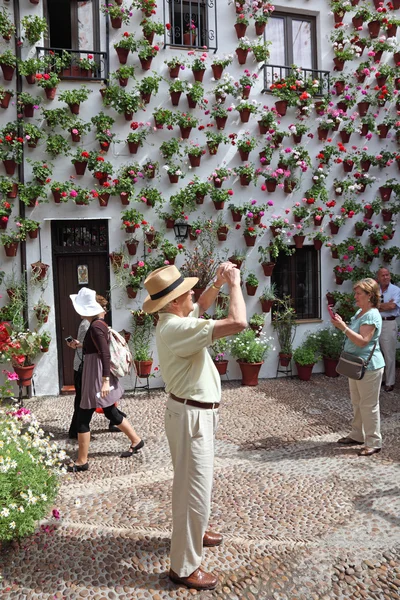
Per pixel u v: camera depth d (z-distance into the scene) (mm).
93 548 2994
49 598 2561
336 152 7707
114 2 6590
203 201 7125
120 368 4332
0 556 2910
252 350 6961
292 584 2725
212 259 6953
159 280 2625
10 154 6332
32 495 2838
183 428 2555
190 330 2434
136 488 3859
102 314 4387
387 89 7934
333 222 7770
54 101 6461
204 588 2645
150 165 6742
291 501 3629
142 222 6730
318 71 7590
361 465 4281
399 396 6605
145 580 2715
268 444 4820
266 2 7211
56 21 7031
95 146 6668
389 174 8234
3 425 3502
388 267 8328
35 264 6402
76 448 4730
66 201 6465
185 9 7145
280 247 7441
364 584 2736
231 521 3344
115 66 6703
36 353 6348
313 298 8008
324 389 6871
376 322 4312
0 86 6184
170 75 6906
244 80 7074
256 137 7398
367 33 7914
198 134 7105
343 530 3248
